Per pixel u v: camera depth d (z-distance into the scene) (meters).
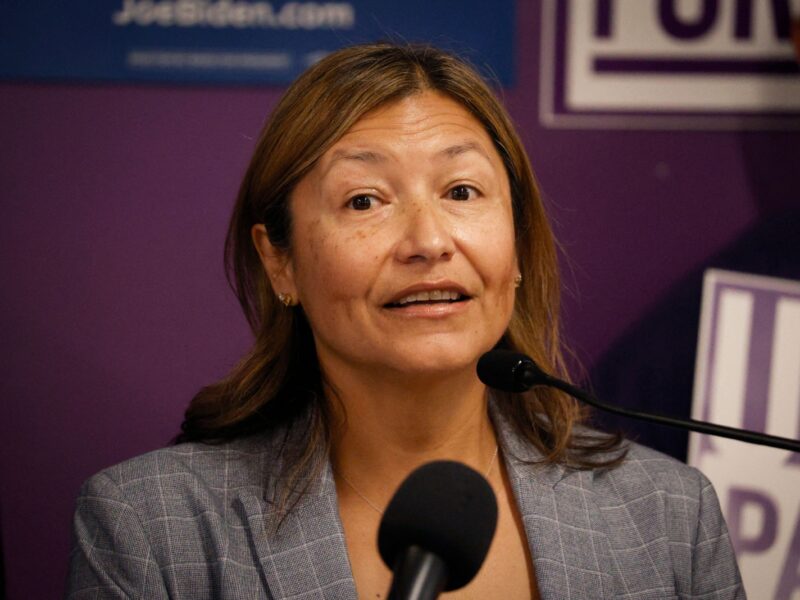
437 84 2.49
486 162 2.46
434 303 2.35
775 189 3.86
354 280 2.34
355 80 2.44
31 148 3.77
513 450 2.70
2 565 3.77
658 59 3.83
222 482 2.65
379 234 2.34
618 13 3.81
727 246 3.89
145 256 3.84
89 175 3.80
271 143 2.54
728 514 3.87
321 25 3.76
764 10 3.79
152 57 3.76
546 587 2.46
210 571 2.51
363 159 2.39
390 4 3.76
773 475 3.85
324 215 2.40
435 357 2.31
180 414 3.89
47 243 3.80
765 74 3.82
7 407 3.83
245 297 2.83
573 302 3.90
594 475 2.74
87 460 3.87
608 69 3.83
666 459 2.87
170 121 3.80
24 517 3.87
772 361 3.86
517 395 2.78
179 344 3.88
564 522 2.58
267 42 3.77
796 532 3.84
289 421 2.79
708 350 3.88
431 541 1.59
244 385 2.79
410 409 2.46
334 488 2.56
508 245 2.42
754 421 3.87
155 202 3.82
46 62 3.74
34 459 3.85
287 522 2.51
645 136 3.86
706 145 3.86
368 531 2.54
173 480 2.64
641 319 3.91
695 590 2.69
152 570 2.50
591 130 3.85
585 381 3.90
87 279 3.83
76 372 3.85
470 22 3.77
